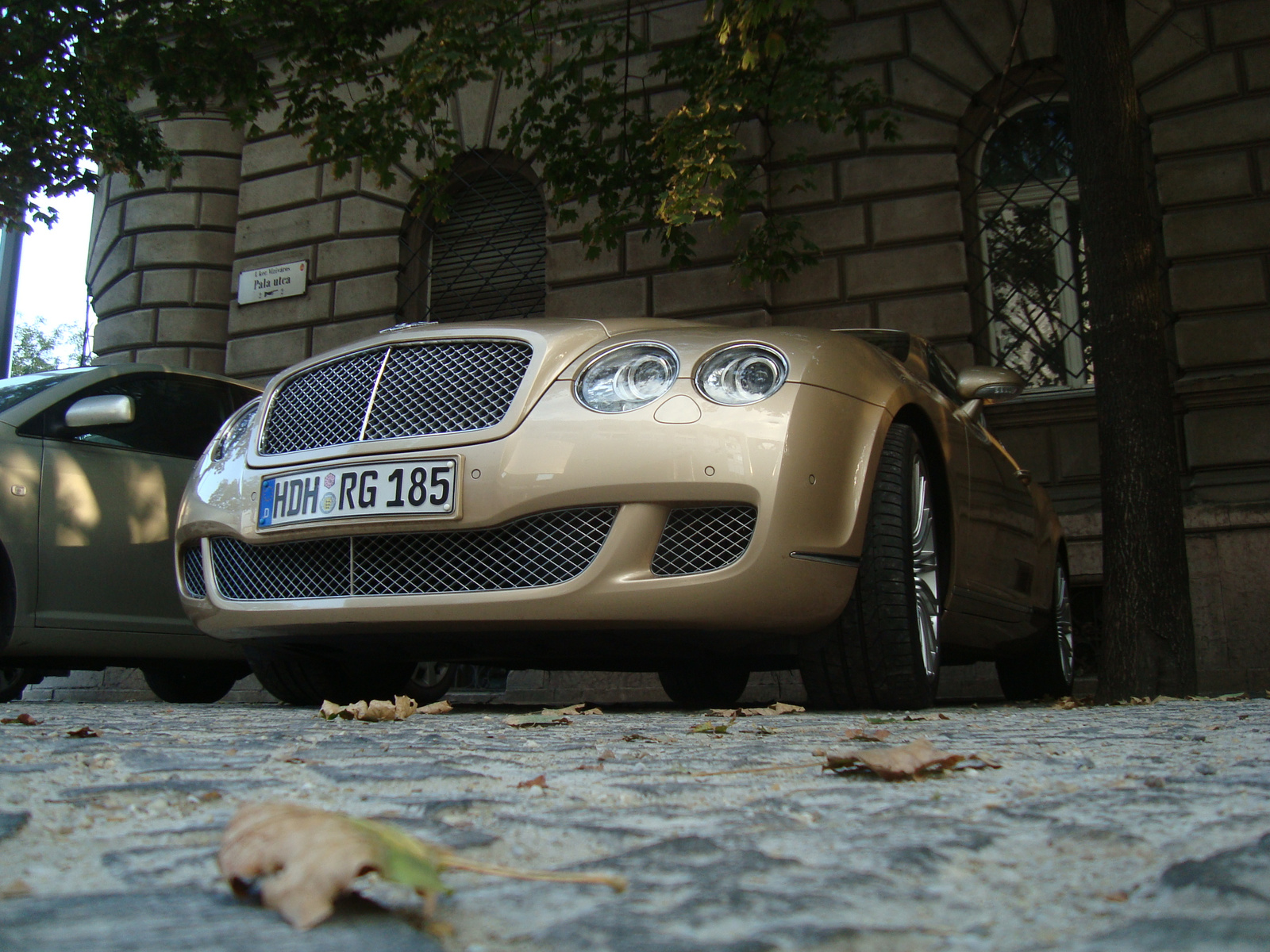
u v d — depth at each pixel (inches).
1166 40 292.0
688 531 106.6
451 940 24.6
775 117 271.9
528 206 356.5
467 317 359.6
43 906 26.7
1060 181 308.0
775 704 122.8
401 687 161.0
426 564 113.3
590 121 302.0
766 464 105.5
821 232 313.6
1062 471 284.5
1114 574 168.1
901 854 33.2
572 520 108.3
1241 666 258.1
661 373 110.6
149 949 22.6
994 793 48.1
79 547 170.6
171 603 182.5
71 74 308.5
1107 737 78.4
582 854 36.1
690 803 47.0
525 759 62.9
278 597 123.4
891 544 117.2
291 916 23.9
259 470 125.3
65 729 83.7
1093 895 29.2
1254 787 47.9
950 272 302.0
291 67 295.4
